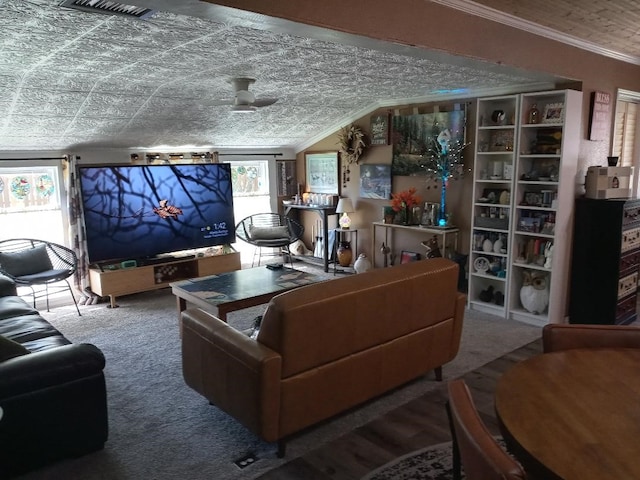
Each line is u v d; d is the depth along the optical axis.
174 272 5.66
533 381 1.59
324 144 6.82
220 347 2.59
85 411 2.50
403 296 2.84
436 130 5.34
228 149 6.63
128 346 4.06
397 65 3.80
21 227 5.14
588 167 4.42
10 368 2.29
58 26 2.60
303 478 2.38
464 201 5.23
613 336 1.93
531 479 1.26
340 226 6.45
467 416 1.19
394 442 2.66
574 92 4.05
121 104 4.43
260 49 3.23
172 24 2.64
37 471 2.45
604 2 2.99
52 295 5.25
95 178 5.14
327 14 2.20
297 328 2.38
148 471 2.46
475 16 2.99
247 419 2.50
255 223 7.02
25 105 4.02
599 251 4.25
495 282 5.00
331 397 2.65
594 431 1.30
